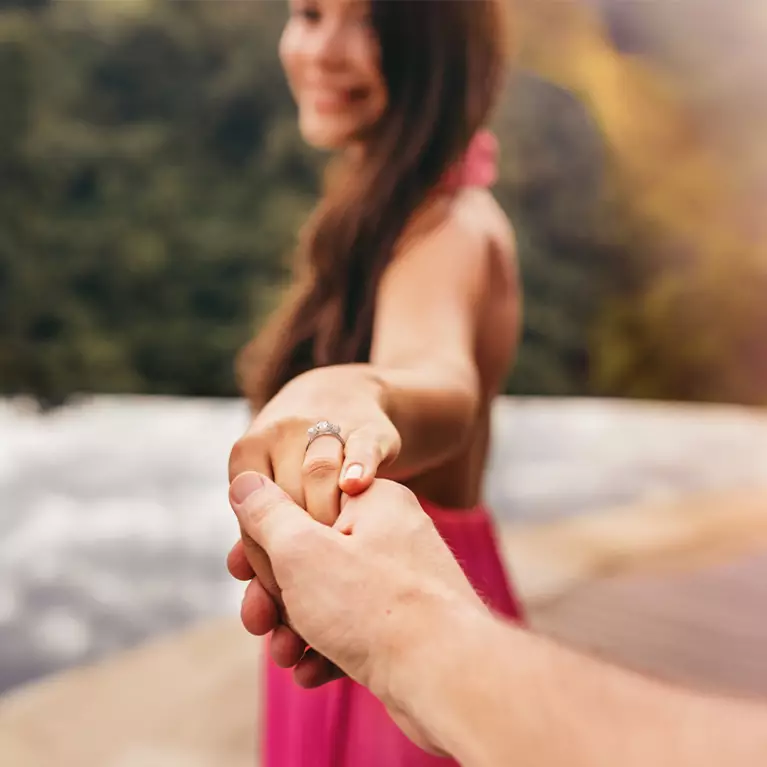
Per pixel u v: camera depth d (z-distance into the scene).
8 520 3.04
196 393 8.28
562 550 2.65
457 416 0.48
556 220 8.59
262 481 0.35
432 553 0.31
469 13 0.60
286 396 0.42
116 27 8.48
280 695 0.60
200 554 2.68
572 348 8.64
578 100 8.50
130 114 8.59
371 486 0.34
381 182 0.59
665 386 8.79
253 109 8.62
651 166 8.67
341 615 0.29
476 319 0.57
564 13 8.44
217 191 8.60
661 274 8.70
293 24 0.65
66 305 8.31
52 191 8.42
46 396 7.97
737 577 2.34
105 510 3.22
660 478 4.07
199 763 1.34
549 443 5.10
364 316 0.58
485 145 0.63
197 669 1.72
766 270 8.59
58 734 1.43
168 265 8.43
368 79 0.60
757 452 4.95
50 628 2.04
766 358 8.62
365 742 0.51
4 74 8.29
